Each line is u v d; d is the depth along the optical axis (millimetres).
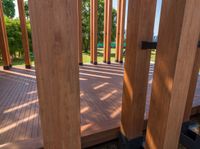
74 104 879
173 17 858
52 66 755
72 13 709
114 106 2156
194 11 828
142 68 1221
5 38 4234
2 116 1854
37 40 694
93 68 4785
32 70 4324
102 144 1695
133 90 1253
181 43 857
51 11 671
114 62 5918
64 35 726
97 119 1780
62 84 807
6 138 1435
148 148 1229
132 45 1174
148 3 1065
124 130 1468
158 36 974
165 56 947
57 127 887
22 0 3875
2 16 4027
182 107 1067
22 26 4160
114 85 3191
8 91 2768
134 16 1109
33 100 2359
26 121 1742
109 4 5043
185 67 941
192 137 1692
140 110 1380
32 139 1413
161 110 1044
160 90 1024
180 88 982
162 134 1074
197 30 890
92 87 3037
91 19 5066
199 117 2248
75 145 987
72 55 776
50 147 923
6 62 4320
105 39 5512
